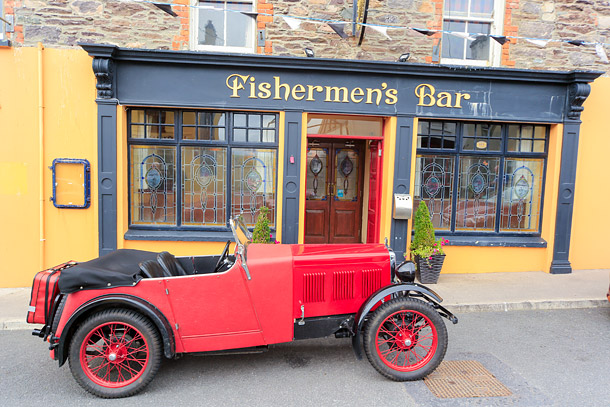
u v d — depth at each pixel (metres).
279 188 6.32
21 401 3.23
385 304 3.51
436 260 6.15
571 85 6.39
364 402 3.22
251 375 3.68
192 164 6.39
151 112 6.23
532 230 6.99
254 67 6.02
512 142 6.83
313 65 6.02
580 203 6.86
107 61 5.64
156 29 6.07
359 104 6.29
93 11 5.93
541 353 4.11
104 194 6.00
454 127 6.71
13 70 5.78
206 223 6.50
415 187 6.76
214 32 6.36
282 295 3.56
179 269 4.04
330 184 7.48
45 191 5.99
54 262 6.09
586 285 6.12
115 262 3.60
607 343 4.37
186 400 3.26
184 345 3.43
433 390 3.40
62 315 3.27
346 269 3.73
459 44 6.74
